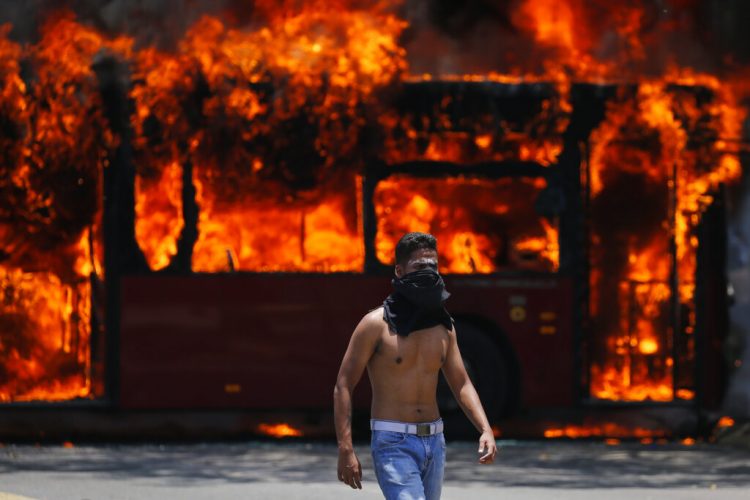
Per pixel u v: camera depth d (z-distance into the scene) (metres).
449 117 24.50
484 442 10.51
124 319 23.92
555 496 17.44
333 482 18.62
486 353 24.44
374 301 24.20
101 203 23.97
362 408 24.20
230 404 24.03
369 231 24.28
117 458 21.62
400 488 10.30
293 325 24.14
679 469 20.72
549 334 24.56
